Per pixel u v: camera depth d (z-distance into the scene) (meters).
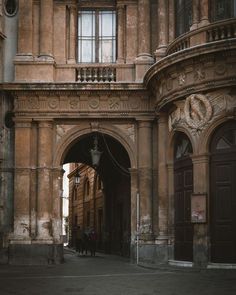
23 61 29.03
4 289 17.28
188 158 25.50
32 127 29.02
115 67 29.25
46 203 28.42
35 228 28.47
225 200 23.70
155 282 19.03
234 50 23.08
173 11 28.14
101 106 28.80
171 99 25.47
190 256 24.97
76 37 30.23
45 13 29.42
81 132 29.17
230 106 23.67
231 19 23.72
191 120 24.61
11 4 30.22
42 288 17.48
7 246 28.50
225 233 23.56
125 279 20.11
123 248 36.16
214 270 22.45
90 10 30.48
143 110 28.66
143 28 29.16
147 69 28.81
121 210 37.66
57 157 28.98
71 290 16.88
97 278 20.56
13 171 29.00
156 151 28.67
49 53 29.27
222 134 24.08
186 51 23.88
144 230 28.00
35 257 28.00
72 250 48.81
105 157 37.16
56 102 28.83
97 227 45.53
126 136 29.03
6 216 28.80
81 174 53.16
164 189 27.22
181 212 25.95
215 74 23.64
